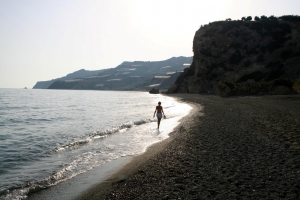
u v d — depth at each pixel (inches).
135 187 229.6
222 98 1720.0
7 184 265.6
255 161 271.1
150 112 1184.2
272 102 1103.0
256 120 585.9
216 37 3356.3
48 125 806.5
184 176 242.1
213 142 388.8
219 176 233.1
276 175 224.4
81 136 570.6
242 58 3031.5
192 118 755.4
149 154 379.2
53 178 283.1
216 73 3006.9
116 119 913.5
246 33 3287.4
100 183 261.0
